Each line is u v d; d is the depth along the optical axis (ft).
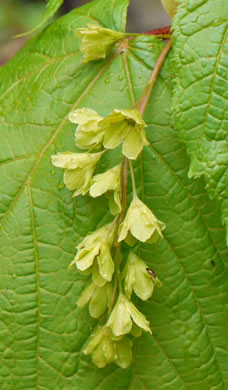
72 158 0.56
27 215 0.59
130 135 0.54
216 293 0.59
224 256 0.59
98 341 0.55
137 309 0.57
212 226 0.59
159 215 0.59
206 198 0.59
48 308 0.59
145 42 0.59
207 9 0.55
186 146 0.55
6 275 0.59
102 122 0.54
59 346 0.59
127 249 0.59
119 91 0.59
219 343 0.59
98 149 0.58
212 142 0.55
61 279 0.59
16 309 0.59
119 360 0.55
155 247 0.59
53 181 0.59
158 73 0.59
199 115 0.55
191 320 0.59
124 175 0.55
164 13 1.88
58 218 0.59
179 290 0.59
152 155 0.59
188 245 0.59
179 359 0.59
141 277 0.55
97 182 0.55
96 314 0.55
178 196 0.59
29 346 0.59
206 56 0.55
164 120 0.59
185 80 0.55
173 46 0.55
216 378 0.59
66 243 0.59
